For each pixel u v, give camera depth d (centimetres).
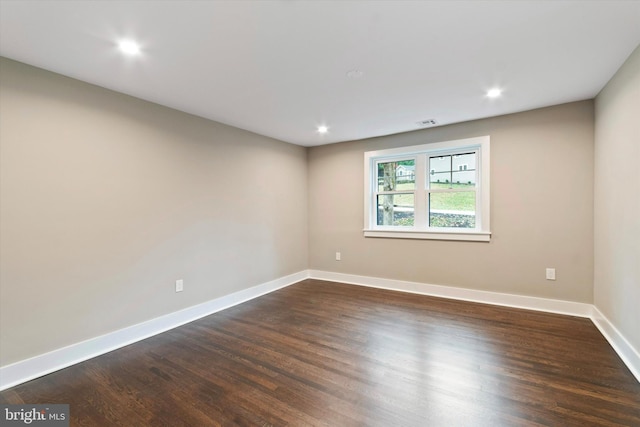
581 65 219
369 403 175
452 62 212
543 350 234
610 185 248
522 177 327
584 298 302
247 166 385
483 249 352
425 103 293
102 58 201
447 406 171
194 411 170
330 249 473
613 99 238
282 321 304
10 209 199
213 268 339
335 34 176
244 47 190
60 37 176
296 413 167
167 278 293
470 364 216
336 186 464
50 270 217
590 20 165
